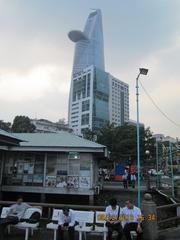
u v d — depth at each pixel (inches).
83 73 4918.8
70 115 5009.8
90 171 745.0
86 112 4606.3
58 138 846.5
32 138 844.6
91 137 2062.0
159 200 859.4
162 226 411.2
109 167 1841.8
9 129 2219.5
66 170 757.3
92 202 726.5
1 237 343.3
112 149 1748.3
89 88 4655.5
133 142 1724.9
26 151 768.3
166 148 1540.4
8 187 754.8
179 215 473.1
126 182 1065.5
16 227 362.3
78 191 733.9
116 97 4399.6
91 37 7150.6
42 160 773.9
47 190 741.9
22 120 2276.1
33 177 768.3
